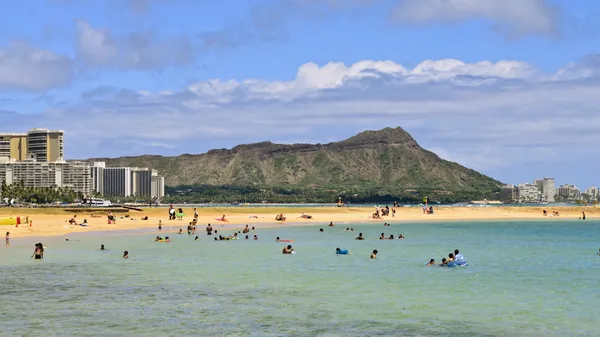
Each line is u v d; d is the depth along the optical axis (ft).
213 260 250.16
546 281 192.75
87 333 126.31
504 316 141.79
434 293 170.19
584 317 140.87
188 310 147.95
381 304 155.02
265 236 406.41
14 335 124.36
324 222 623.77
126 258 255.09
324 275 204.95
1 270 215.72
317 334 126.31
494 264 241.96
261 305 153.89
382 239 387.55
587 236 435.53
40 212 644.69
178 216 597.93
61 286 181.16
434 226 573.74
